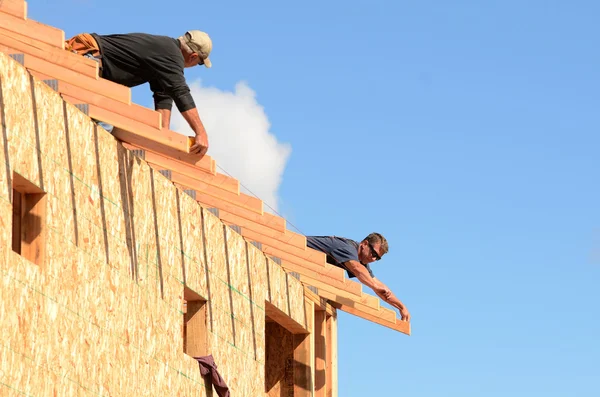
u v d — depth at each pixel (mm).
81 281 12172
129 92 11250
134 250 13492
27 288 11070
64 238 11898
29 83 11398
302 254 17281
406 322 19406
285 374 19109
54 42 11289
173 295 14438
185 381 14578
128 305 13211
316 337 19859
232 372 16016
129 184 13523
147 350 13594
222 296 15953
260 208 14680
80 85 11289
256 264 17281
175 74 13266
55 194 11781
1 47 11398
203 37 14062
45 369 11266
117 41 13102
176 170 14023
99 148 12820
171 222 14602
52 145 11781
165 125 13438
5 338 10609
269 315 18266
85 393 12031
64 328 11711
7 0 11344
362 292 18109
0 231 10664
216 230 16000
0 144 10773
